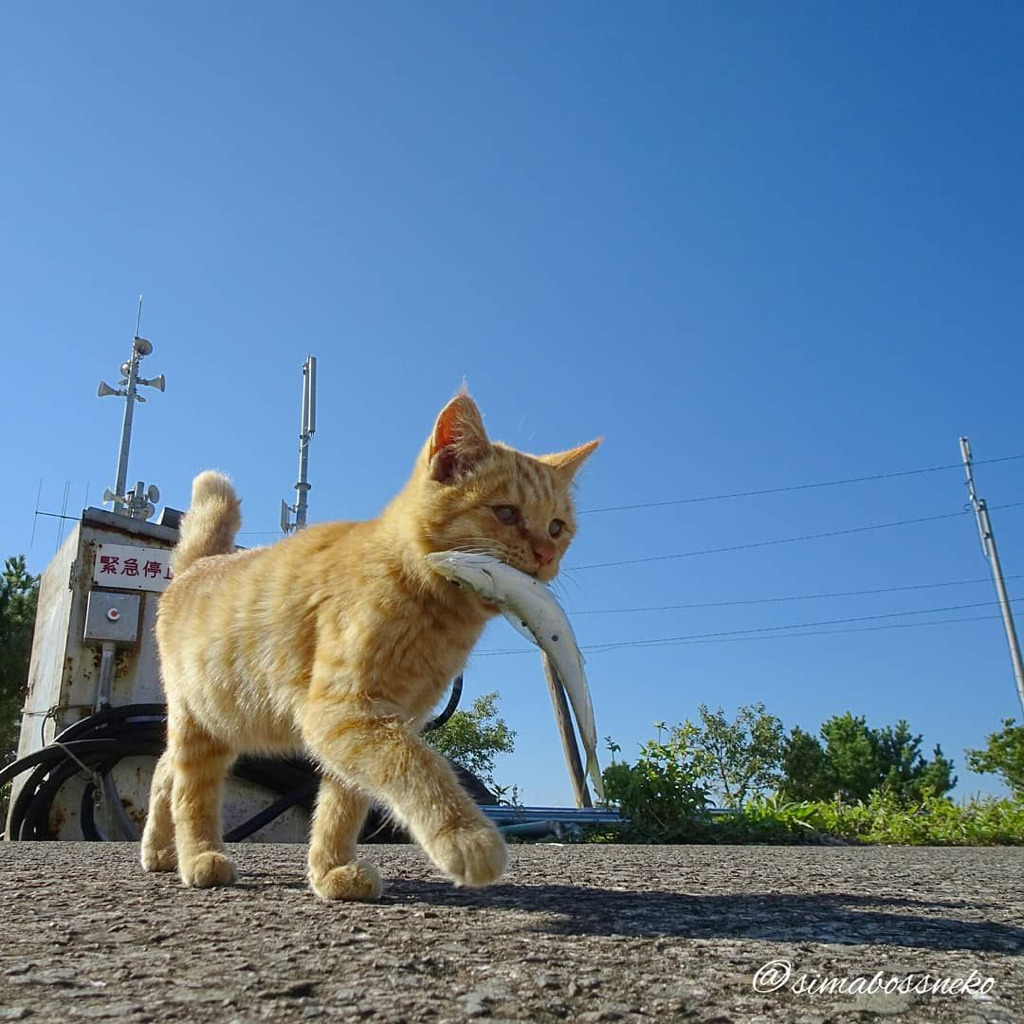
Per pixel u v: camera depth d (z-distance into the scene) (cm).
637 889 83
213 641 87
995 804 256
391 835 188
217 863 80
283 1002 38
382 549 79
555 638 75
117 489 380
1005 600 618
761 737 796
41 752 190
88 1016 36
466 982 43
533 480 95
